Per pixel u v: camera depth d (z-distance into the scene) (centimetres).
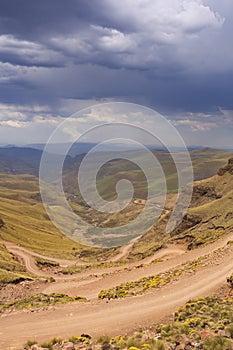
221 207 9212
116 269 6134
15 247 11219
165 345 1269
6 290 3872
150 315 1962
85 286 3778
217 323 1519
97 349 1325
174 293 2480
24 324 1947
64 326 1856
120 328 1755
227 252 3628
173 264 4297
